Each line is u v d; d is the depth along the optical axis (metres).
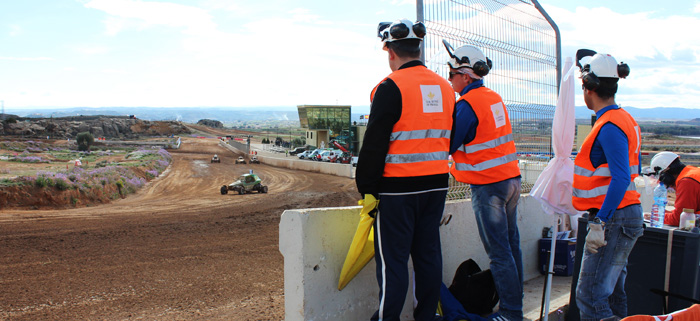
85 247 13.89
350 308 3.51
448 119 3.04
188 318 7.33
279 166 68.50
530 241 5.40
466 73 3.56
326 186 42.56
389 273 2.93
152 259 12.20
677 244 3.58
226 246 14.12
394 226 2.93
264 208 26.19
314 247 3.30
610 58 3.25
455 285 3.92
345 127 92.25
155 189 40.44
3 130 126.25
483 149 3.51
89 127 148.88
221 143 125.25
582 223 3.94
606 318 3.24
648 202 7.85
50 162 54.22
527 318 3.94
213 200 31.62
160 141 126.75
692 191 4.34
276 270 10.80
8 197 24.64
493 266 3.60
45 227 17.62
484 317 3.80
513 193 3.60
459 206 4.33
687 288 3.54
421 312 3.22
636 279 3.82
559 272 5.46
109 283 9.76
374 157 2.79
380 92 2.84
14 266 11.36
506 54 5.11
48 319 7.46
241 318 7.15
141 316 7.53
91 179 31.75
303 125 97.38
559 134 3.86
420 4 4.08
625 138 3.07
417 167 2.89
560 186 3.84
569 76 3.86
